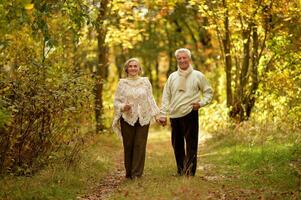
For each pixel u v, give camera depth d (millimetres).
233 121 17031
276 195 7289
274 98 15766
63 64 10961
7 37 9430
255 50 16594
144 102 9250
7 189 7465
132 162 9219
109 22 19016
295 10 14312
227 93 17984
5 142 8555
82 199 7523
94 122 12891
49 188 7691
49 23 11625
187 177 8562
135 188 8023
